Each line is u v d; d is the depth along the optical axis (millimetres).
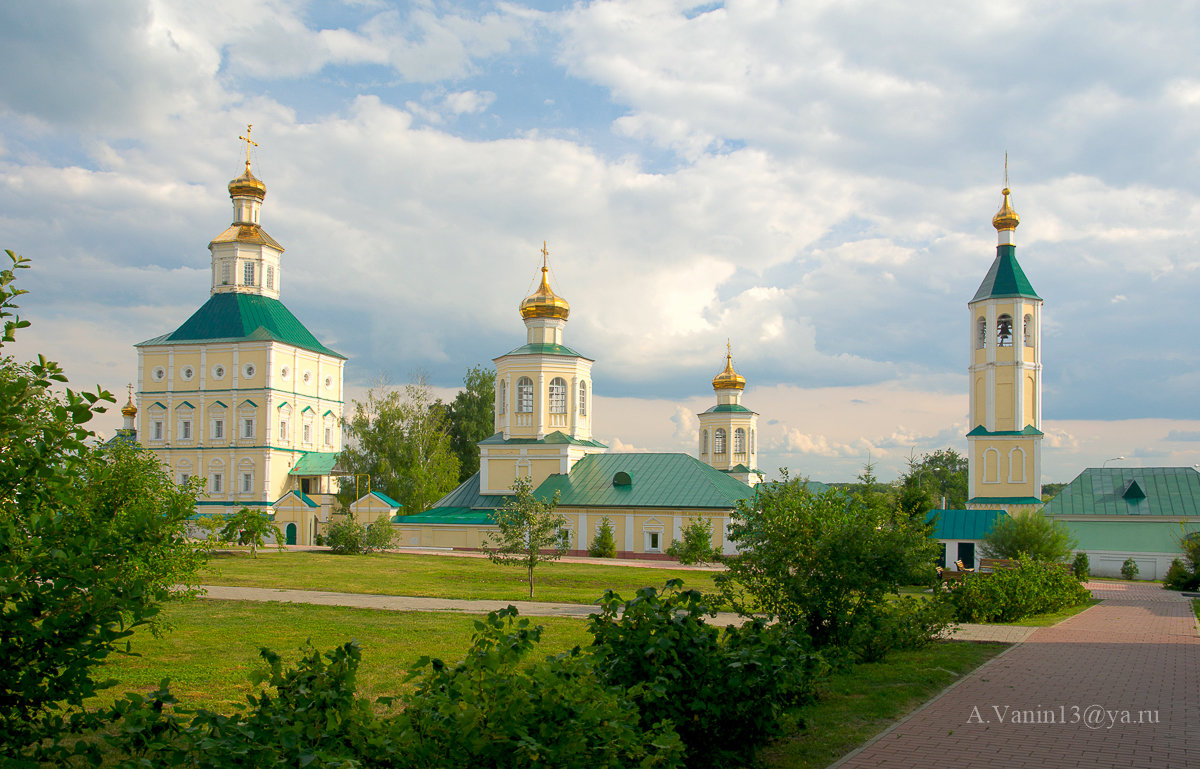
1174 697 14164
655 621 10086
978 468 63188
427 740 6898
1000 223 65062
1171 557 54500
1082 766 10297
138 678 14711
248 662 16375
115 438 16234
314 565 43750
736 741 10289
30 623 6859
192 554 16250
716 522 56312
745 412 85062
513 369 64562
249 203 81688
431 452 78562
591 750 7133
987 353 63656
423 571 41344
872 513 17078
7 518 7438
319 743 6633
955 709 13117
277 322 80125
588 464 63344
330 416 85250
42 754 7090
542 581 37781
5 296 7535
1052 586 28688
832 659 14523
